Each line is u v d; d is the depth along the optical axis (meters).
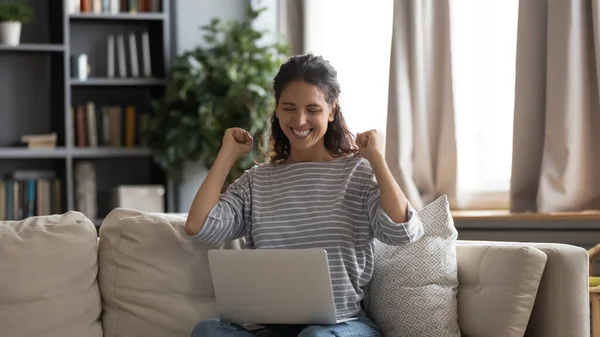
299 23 5.34
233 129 2.72
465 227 4.52
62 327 2.66
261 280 2.50
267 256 2.46
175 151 5.34
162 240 2.78
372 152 2.54
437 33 4.76
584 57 4.27
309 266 2.42
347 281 2.58
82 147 5.45
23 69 5.53
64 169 5.39
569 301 2.66
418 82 4.76
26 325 2.62
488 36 4.75
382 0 5.15
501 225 4.42
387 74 5.14
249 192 2.71
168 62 5.52
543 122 4.41
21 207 5.34
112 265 2.79
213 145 5.34
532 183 4.46
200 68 5.39
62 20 5.31
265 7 5.45
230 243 2.84
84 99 5.65
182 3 5.55
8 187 5.32
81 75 5.39
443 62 4.73
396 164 4.78
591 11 4.25
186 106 5.49
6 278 2.61
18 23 5.27
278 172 2.70
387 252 2.79
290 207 2.63
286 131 2.61
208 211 2.62
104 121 5.56
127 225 2.80
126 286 2.77
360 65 5.20
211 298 2.79
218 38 5.61
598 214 4.18
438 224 2.82
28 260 2.64
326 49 5.27
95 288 2.77
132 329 2.75
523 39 4.41
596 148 4.33
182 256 2.78
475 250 2.81
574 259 2.68
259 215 2.65
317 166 2.67
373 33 5.18
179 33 5.54
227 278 2.55
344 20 5.23
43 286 2.64
